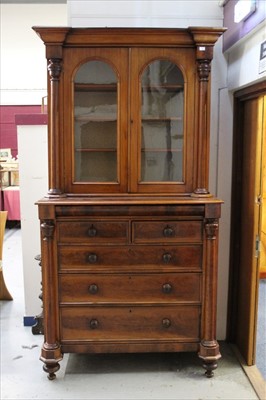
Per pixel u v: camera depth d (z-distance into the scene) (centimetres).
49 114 229
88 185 235
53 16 677
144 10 261
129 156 234
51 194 230
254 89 227
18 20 684
